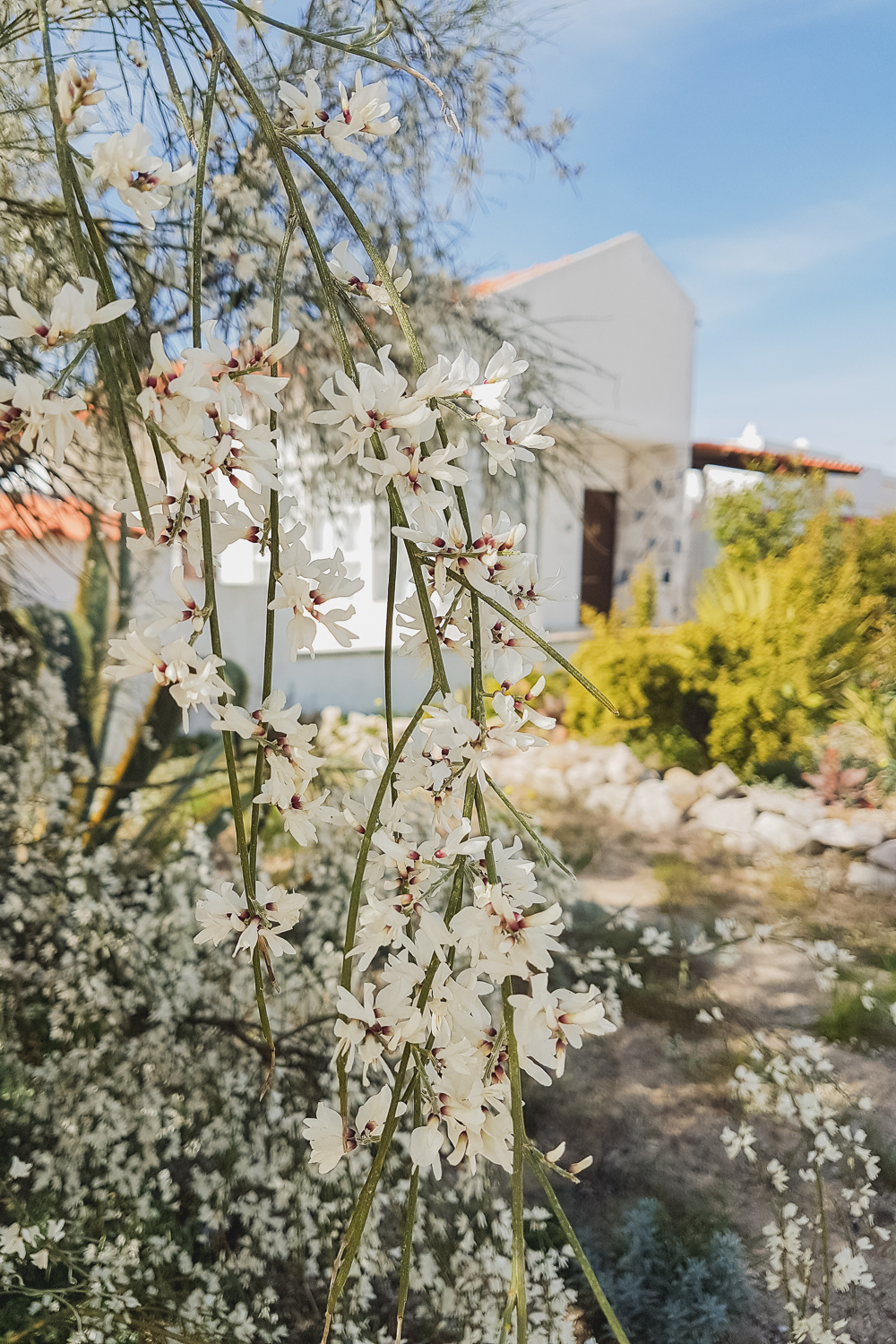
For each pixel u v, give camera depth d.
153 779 3.41
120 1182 1.87
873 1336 1.85
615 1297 1.90
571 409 3.39
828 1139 2.09
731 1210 2.16
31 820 2.56
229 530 0.56
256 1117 2.08
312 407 2.59
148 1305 1.71
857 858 4.31
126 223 1.76
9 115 1.59
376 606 6.22
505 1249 1.89
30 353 1.69
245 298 2.05
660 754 5.79
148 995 2.28
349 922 0.54
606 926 3.19
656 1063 2.71
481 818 0.54
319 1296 1.88
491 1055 0.52
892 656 5.46
